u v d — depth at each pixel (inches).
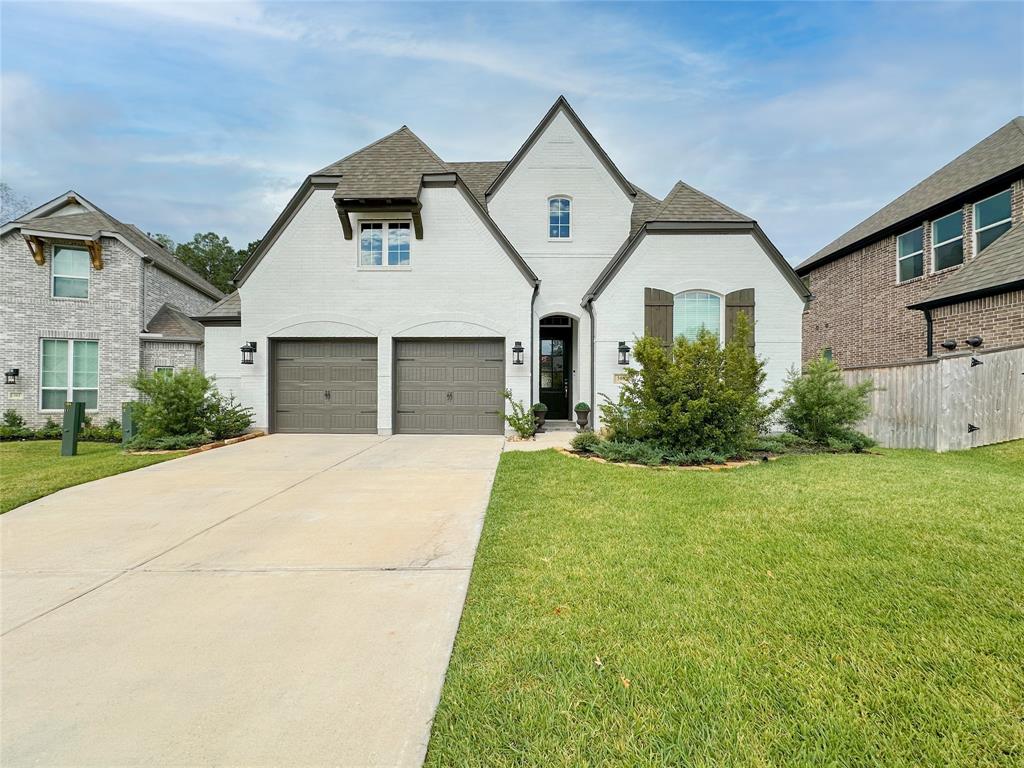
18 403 608.7
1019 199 472.7
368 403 504.1
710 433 328.2
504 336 499.2
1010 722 82.7
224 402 494.3
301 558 168.9
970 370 374.0
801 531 179.3
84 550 178.2
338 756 80.1
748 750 78.5
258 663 106.9
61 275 627.5
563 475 287.9
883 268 649.0
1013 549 156.9
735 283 481.4
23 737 85.7
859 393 382.9
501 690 94.3
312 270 501.7
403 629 120.5
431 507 231.8
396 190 480.4
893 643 106.7
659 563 152.9
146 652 112.0
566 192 563.2
